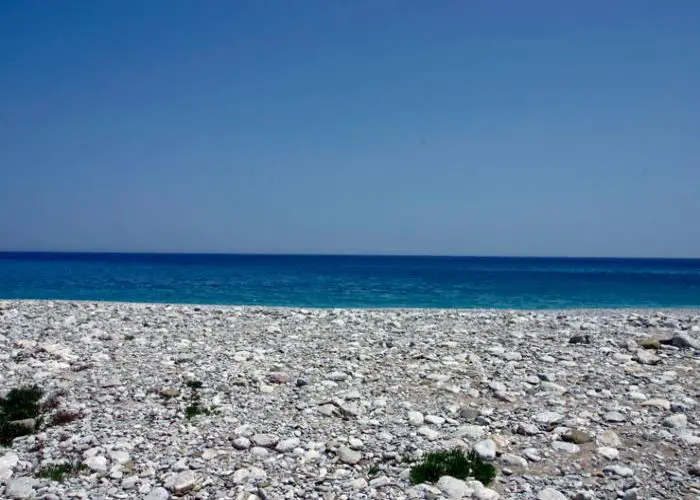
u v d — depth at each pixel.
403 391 12.45
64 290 51.12
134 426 10.34
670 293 53.44
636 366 13.89
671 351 15.39
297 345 17.19
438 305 40.41
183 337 18.38
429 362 14.74
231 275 87.31
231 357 15.40
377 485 8.16
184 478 8.22
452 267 163.12
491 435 9.85
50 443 9.58
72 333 18.56
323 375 13.61
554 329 19.72
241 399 11.86
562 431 9.92
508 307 39.47
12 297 43.59
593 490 7.97
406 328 20.58
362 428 10.30
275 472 8.60
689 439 9.48
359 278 82.56
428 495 7.80
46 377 13.16
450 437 9.83
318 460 8.99
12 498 7.71
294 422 10.57
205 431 10.14
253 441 9.62
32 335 18.09
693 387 12.27
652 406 11.02
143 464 8.83
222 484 8.26
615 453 9.02
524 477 8.38
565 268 163.62
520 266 184.75
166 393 11.98
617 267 182.75
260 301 42.41
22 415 10.77
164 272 94.50
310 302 42.03
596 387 12.35
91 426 10.31
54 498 7.70
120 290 51.88
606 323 20.86
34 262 161.25
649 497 7.74
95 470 8.62
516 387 12.49
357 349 16.48
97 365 14.30
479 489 7.89
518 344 16.70
